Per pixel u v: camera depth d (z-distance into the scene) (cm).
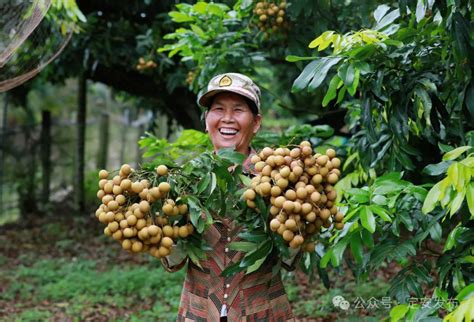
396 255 249
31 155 1061
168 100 714
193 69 480
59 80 763
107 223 208
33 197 1047
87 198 1138
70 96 1541
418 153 279
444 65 272
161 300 563
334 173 205
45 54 496
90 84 1523
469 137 271
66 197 1102
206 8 405
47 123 1069
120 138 1398
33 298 575
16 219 1050
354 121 378
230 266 214
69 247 807
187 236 219
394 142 283
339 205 253
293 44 415
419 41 262
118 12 634
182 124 727
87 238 862
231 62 412
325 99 253
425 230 253
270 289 230
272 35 420
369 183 334
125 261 730
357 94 440
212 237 228
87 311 537
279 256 223
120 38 639
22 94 1016
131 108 1508
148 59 600
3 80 443
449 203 224
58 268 702
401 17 304
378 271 587
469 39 233
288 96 839
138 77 705
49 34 496
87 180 1175
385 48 246
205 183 212
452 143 294
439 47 269
